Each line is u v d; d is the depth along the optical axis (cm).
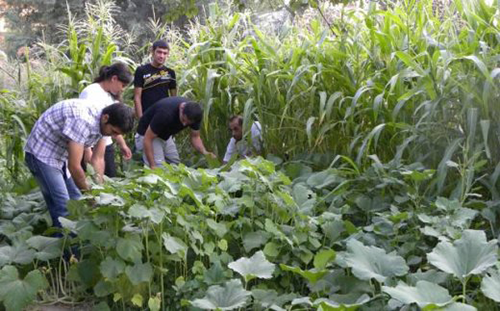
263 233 457
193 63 742
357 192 522
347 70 600
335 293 394
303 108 627
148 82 716
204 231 453
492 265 350
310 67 623
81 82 771
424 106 538
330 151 617
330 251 393
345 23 625
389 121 559
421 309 340
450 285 400
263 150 654
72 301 448
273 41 729
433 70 511
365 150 549
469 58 468
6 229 502
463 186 468
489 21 520
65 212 485
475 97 491
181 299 416
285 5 619
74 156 456
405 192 505
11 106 739
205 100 671
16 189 640
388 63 577
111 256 434
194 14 621
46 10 2067
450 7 575
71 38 819
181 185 439
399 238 448
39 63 835
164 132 639
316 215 509
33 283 406
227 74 692
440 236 411
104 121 462
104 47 836
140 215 403
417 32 575
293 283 445
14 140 713
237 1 682
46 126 473
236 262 399
